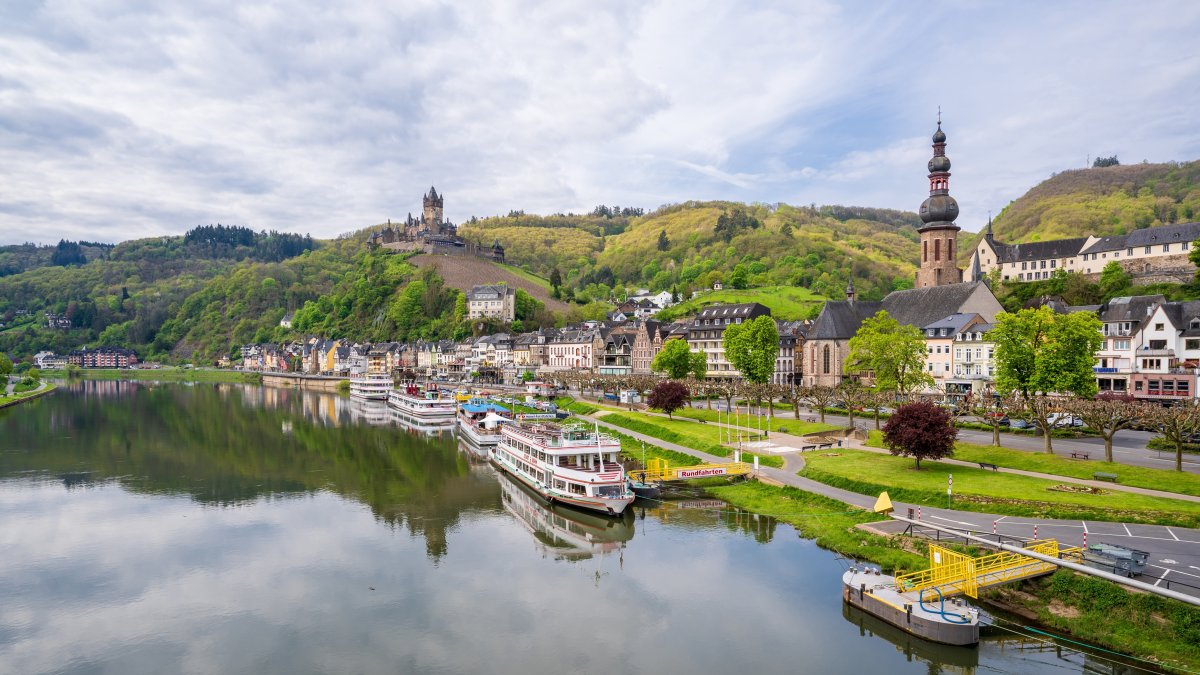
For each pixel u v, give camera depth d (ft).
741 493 255.50
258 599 181.78
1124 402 269.03
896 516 197.98
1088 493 199.21
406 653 152.15
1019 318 294.05
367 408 628.28
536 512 257.75
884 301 541.34
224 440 427.33
